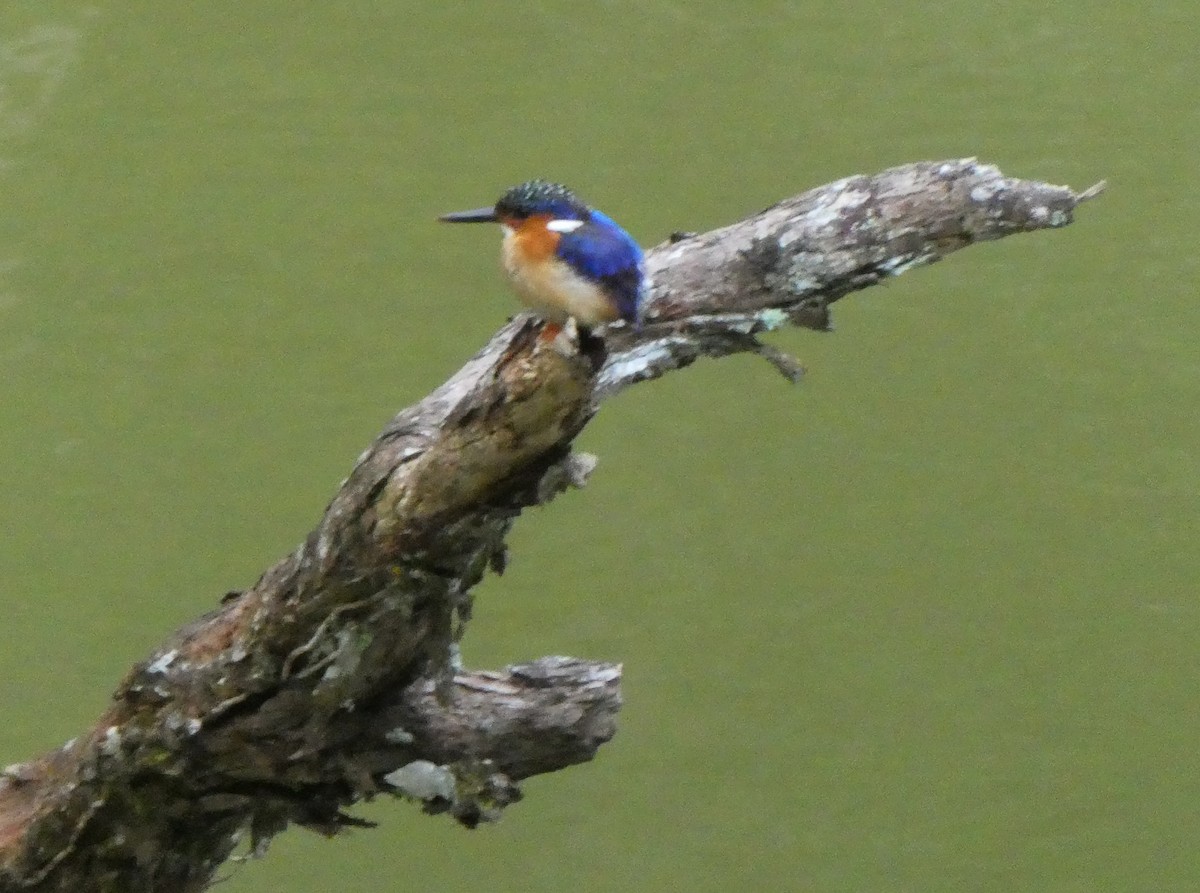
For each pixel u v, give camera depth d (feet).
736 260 18.58
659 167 45.91
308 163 47.01
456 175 46.11
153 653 21.13
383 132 47.65
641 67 49.37
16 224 45.60
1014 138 46.62
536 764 21.52
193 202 46.19
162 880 23.03
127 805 21.84
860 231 18.29
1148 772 36.35
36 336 43.29
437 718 20.95
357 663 19.72
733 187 44.96
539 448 16.90
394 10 51.26
